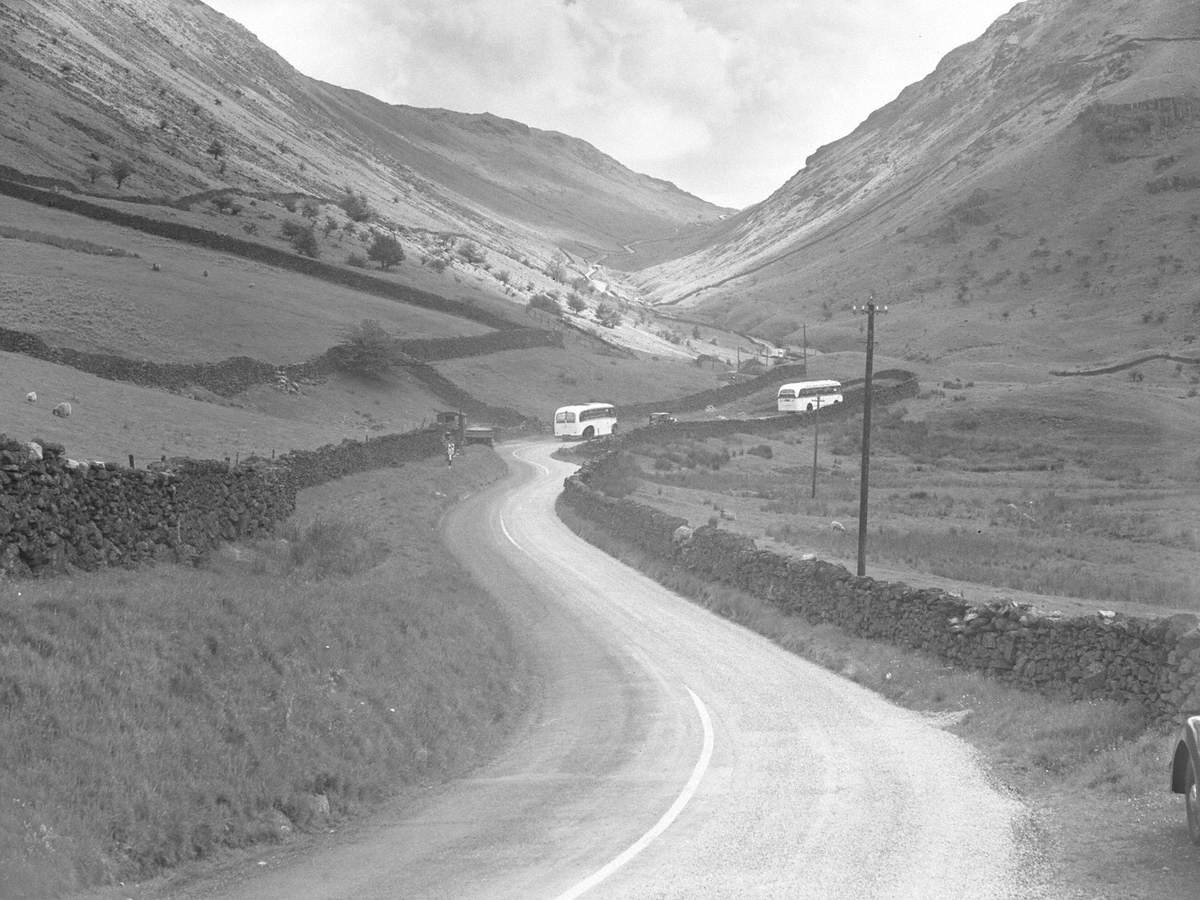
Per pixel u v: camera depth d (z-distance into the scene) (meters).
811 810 13.96
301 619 20.75
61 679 14.12
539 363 137.75
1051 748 17.03
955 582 40.66
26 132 164.88
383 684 19.47
